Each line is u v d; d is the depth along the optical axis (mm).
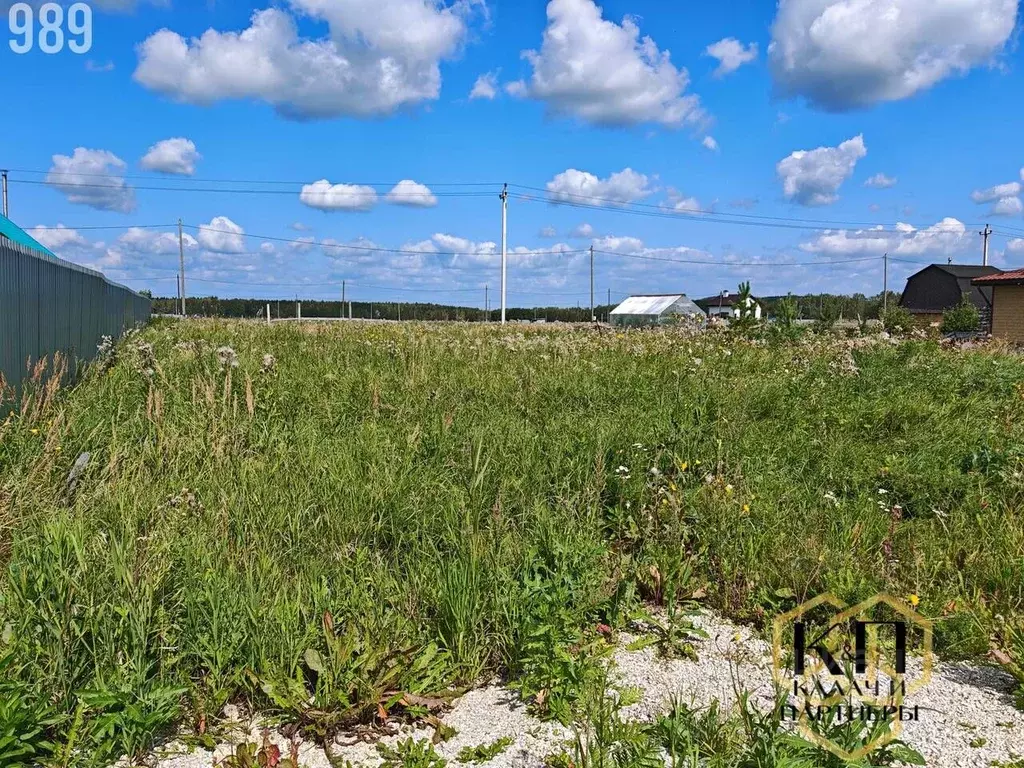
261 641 2879
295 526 4059
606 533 4465
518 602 3207
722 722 2506
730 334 13719
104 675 2664
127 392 7145
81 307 10430
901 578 3789
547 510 4320
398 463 5094
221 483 4586
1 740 2217
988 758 2447
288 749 2541
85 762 2396
